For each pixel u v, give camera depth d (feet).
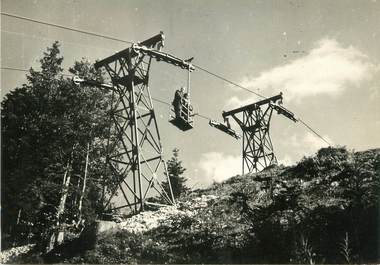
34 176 79.71
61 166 79.46
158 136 73.77
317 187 51.01
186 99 76.13
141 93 75.56
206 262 39.96
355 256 33.78
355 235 35.55
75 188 75.72
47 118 81.56
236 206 53.01
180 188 120.78
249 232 42.75
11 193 79.36
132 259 43.55
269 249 38.73
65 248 49.83
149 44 76.84
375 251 33.55
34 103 86.74
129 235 47.57
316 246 36.37
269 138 102.01
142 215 63.00
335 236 36.94
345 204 40.78
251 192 58.49
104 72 93.45
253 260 38.04
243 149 101.71
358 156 59.88
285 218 42.01
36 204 76.18
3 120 86.43
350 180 45.73
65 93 86.99
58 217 72.18
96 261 43.98
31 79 90.22
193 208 62.18
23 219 81.87
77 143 83.46
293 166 68.95
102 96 91.25
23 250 69.21
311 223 39.22
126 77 74.54
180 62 76.79
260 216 44.68
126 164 72.54
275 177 65.31
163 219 57.82
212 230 45.68
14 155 84.12
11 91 90.63
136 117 72.13
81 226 69.56
